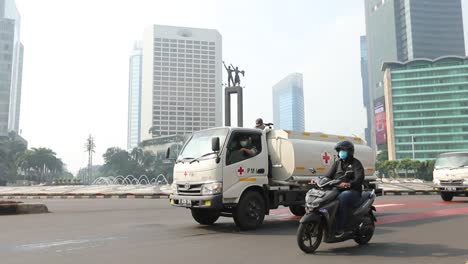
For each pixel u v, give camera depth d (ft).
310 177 33.86
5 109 495.41
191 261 19.10
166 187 122.21
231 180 29.22
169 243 24.12
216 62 575.79
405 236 26.35
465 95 448.65
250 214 29.91
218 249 22.15
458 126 447.42
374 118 538.06
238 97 100.22
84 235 27.27
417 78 467.93
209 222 33.45
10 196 80.48
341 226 21.47
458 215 38.11
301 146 33.42
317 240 21.35
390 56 648.38
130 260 19.35
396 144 464.65
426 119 459.32
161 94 553.64
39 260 19.42
